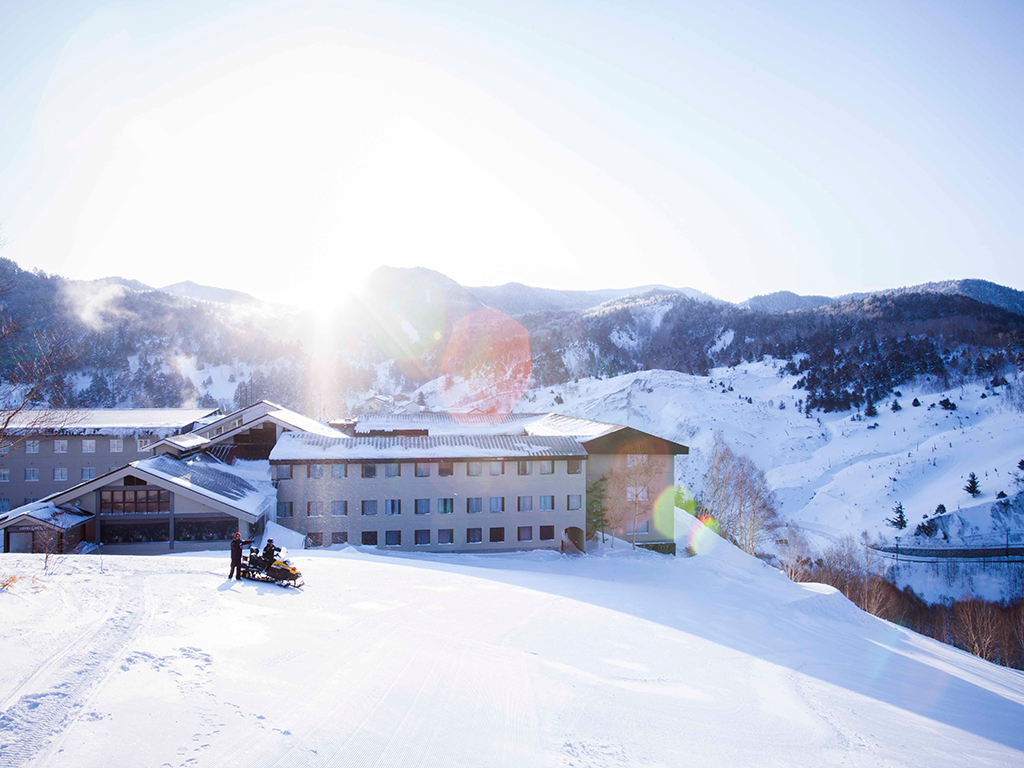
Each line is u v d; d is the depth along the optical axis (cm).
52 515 4122
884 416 17212
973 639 6347
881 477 13238
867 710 2198
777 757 1541
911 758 1714
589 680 1961
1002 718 2486
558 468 5294
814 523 12012
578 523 5316
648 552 5447
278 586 2647
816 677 2595
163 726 1158
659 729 1614
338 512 4978
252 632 1897
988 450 13362
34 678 1269
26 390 2850
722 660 2564
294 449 5075
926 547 10138
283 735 1207
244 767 1057
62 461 6769
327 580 2998
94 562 2745
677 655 2502
